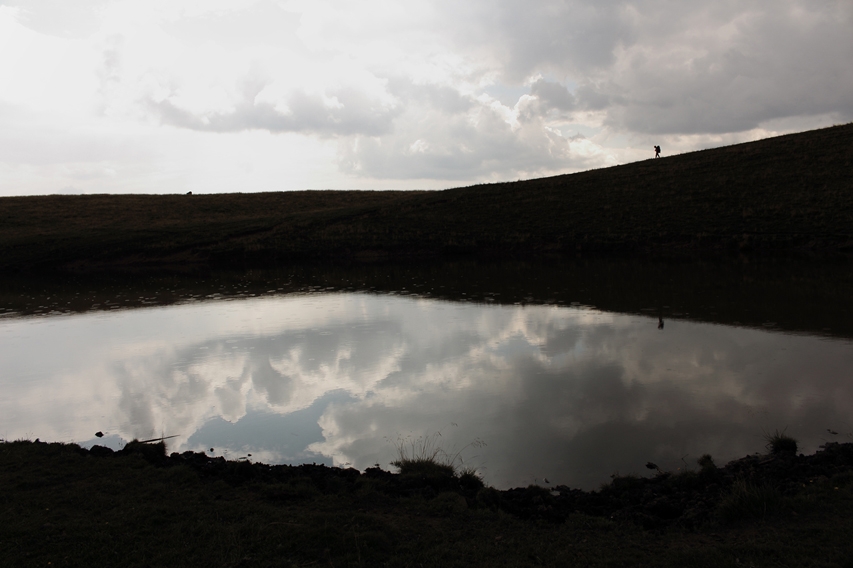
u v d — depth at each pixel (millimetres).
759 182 41344
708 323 13445
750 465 5984
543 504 5230
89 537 4449
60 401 9461
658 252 32125
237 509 5039
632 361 10555
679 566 3984
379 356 11789
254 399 9266
